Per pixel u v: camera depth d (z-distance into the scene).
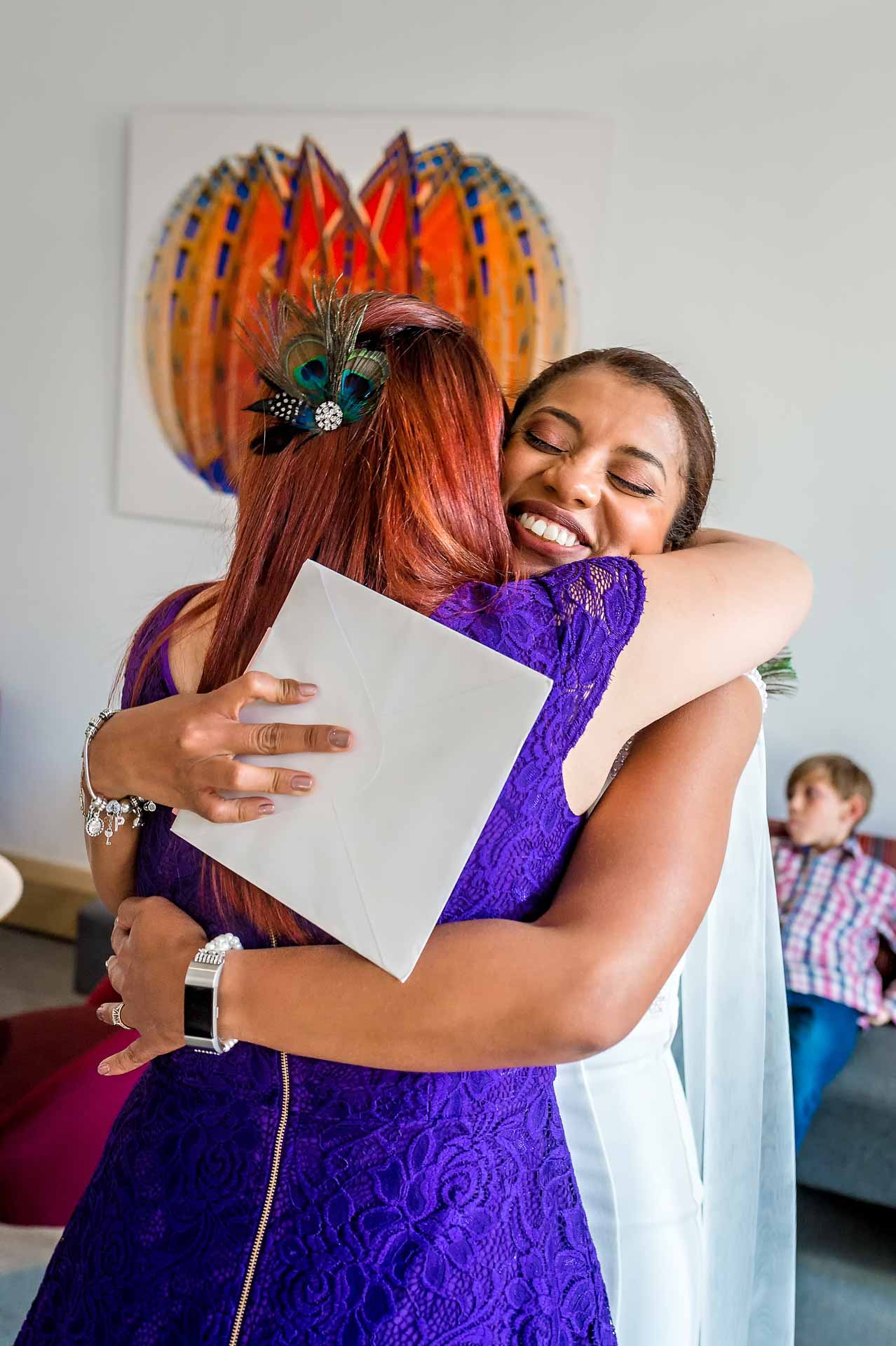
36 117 4.30
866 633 3.59
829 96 3.43
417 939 0.77
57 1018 2.39
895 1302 2.46
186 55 4.10
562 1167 0.95
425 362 0.87
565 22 3.66
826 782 3.36
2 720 4.63
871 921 3.25
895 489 3.51
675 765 0.95
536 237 3.77
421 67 3.84
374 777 0.79
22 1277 2.22
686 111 3.58
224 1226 0.82
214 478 4.20
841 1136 2.74
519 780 0.83
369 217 3.94
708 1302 1.36
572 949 0.80
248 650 0.87
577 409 1.12
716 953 1.37
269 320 0.92
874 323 3.47
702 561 1.02
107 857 0.96
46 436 4.46
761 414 3.62
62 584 4.51
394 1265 0.80
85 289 4.32
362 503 0.84
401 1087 0.83
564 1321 0.89
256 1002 0.80
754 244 3.56
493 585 0.86
